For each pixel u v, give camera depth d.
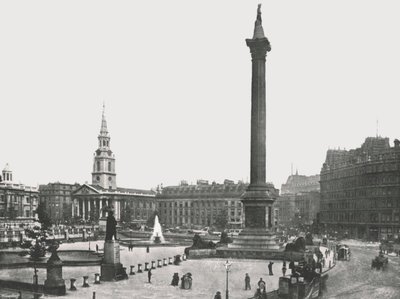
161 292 45.28
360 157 133.12
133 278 55.25
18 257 72.56
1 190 157.50
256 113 86.56
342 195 139.12
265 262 73.94
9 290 44.97
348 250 83.75
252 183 86.00
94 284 50.06
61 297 42.00
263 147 86.38
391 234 116.38
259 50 87.31
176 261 70.81
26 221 138.50
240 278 55.50
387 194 119.88
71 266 65.94
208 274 59.22
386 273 60.72
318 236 134.00
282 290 41.81
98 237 124.69
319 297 43.25
